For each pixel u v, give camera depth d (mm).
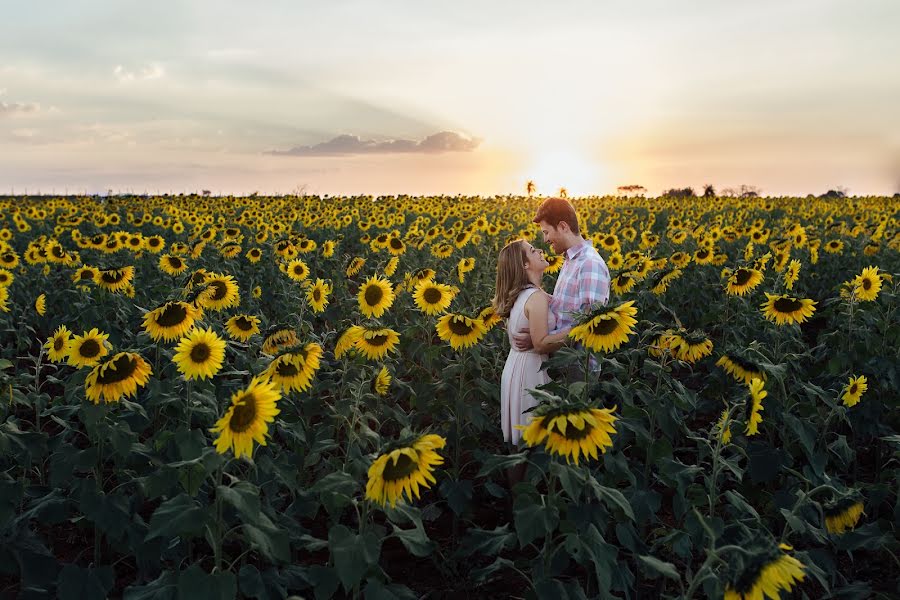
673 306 9992
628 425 4086
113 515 3701
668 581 4242
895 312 6750
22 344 7594
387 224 18031
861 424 5395
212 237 12352
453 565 4355
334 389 5434
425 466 2904
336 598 3990
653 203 32500
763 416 4934
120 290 7922
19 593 3594
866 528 3914
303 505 4031
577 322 3846
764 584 2309
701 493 3938
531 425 2977
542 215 4941
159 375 4883
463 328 5008
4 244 11352
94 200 29078
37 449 4102
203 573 2988
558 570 3365
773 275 9570
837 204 31016
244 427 3014
